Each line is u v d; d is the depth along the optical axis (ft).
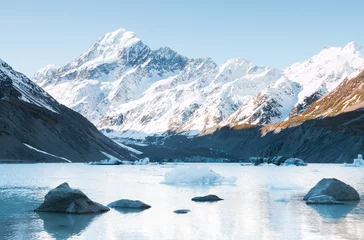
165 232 106.73
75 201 136.46
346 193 161.27
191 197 176.86
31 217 126.31
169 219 123.24
